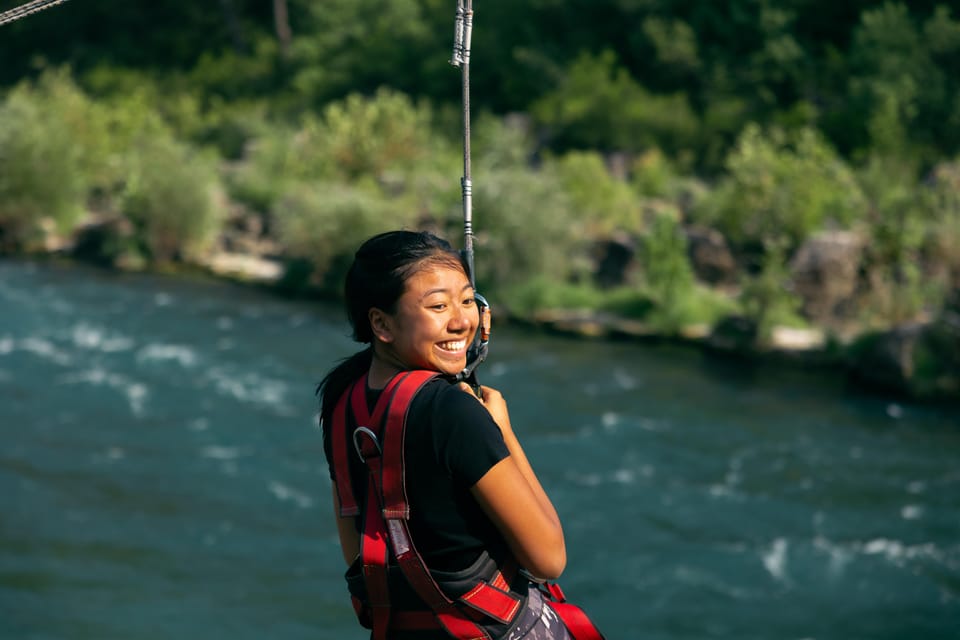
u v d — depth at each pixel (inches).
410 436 93.4
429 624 97.9
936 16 1822.1
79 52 2701.8
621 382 1027.3
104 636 557.0
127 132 1914.4
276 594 617.0
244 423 903.7
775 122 1779.0
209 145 2155.5
